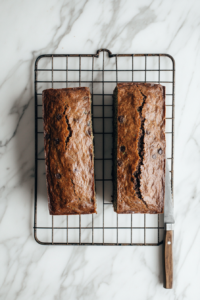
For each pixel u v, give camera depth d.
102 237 0.75
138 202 0.68
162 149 0.69
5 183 0.76
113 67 0.75
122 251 0.76
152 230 0.76
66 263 0.76
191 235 0.76
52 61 0.74
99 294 0.75
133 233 0.76
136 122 0.68
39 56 0.75
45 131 0.69
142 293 0.75
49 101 0.69
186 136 0.76
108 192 0.75
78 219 0.76
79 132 0.68
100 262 0.76
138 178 0.67
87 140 0.68
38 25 0.76
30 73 0.76
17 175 0.76
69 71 0.75
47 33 0.76
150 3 0.75
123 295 0.75
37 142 0.75
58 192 0.68
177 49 0.75
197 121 0.76
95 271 0.76
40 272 0.76
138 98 0.68
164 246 0.73
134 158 0.67
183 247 0.76
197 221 0.76
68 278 0.76
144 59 0.75
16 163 0.76
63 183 0.68
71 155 0.68
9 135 0.76
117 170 0.68
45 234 0.76
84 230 0.76
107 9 0.75
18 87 0.76
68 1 0.75
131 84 0.69
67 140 0.68
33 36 0.76
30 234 0.76
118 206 0.69
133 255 0.76
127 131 0.68
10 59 0.76
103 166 0.75
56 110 0.68
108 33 0.75
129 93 0.69
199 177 0.76
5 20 0.75
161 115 0.69
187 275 0.75
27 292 0.75
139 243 0.75
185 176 0.76
